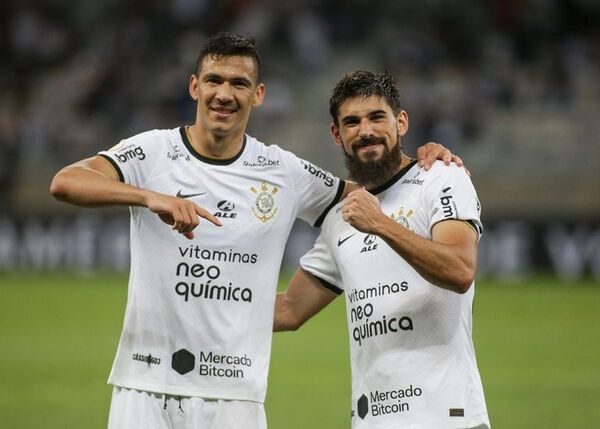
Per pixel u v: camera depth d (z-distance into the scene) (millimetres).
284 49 46594
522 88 44062
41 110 44969
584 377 20906
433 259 8672
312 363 23219
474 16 45875
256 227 9570
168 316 9344
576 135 41219
